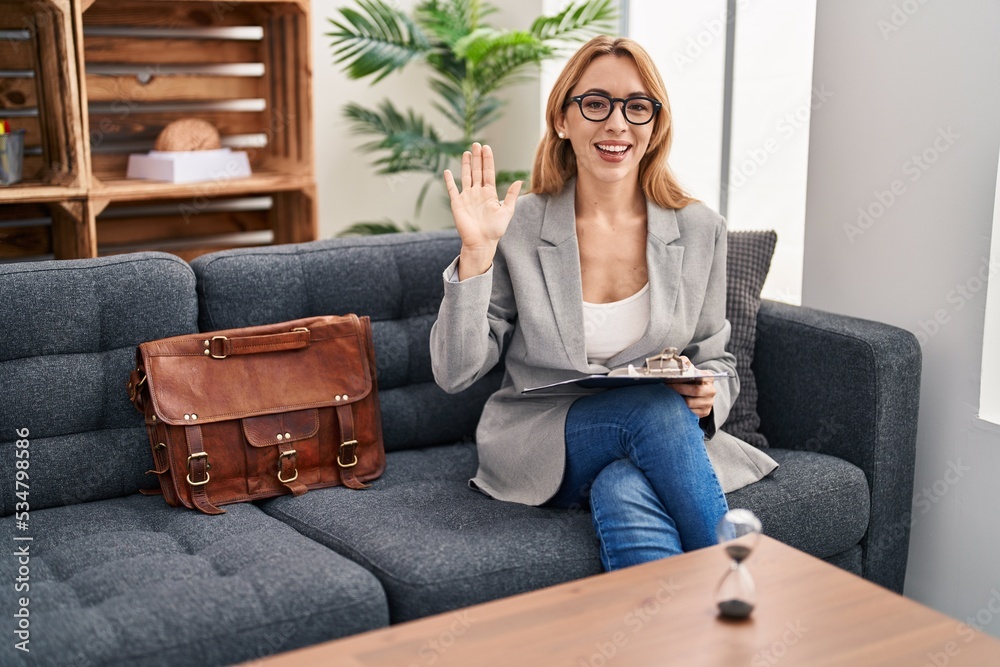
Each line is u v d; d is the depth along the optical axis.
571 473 1.84
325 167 3.56
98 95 2.91
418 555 1.60
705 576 1.35
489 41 3.15
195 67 3.03
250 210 3.22
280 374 1.96
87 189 2.62
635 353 1.93
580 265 1.98
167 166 2.83
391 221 3.75
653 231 1.99
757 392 2.21
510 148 3.68
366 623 1.51
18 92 2.72
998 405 2.08
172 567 1.56
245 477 1.91
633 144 1.94
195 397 1.88
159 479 1.89
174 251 3.12
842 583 1.34
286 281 2.09
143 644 1.36
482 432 2.00
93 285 1.91
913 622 1.24
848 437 2.04
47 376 1.87
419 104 3.70
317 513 1.81
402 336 2.20
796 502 1.87
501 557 1.62
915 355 2.04
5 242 2.81
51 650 1.32
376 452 2.04
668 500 1.70
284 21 2.99
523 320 1.94
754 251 2.26
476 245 1.80
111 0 2.85
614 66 1.92
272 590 1.48
